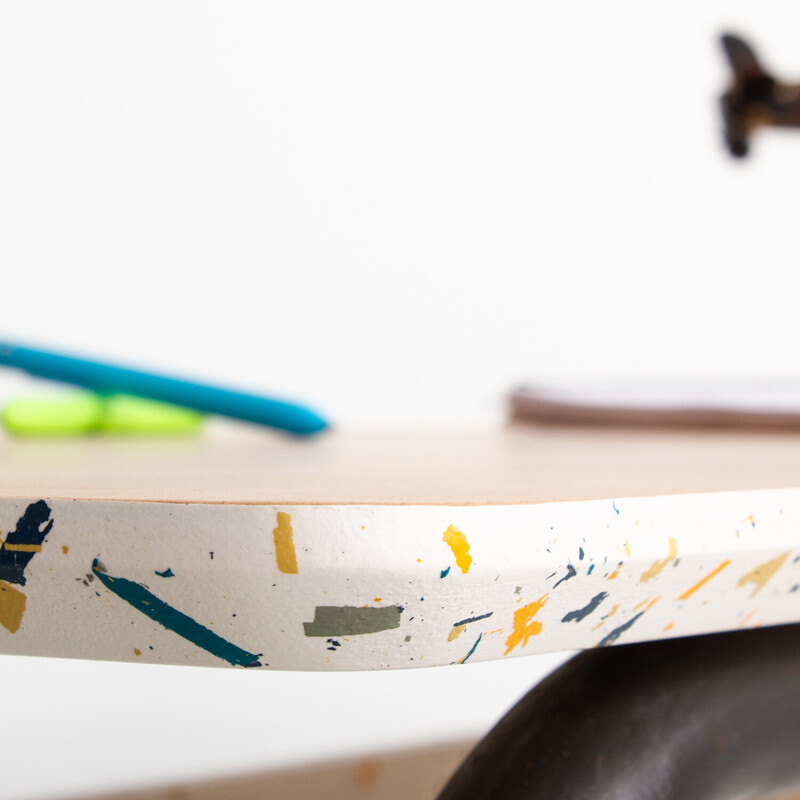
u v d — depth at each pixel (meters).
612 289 3.22
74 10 2.53
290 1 2.80
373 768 1.49
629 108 3.21
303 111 2.83
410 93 2.96
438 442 0.70
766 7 3.22
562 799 0.44
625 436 0.74
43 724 1.58
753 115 0.98
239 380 2.79
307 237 2.85
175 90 2.66
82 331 2.58
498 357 3.11
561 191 3.15
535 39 3.09
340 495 0.36
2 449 0.62
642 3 3.20
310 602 0.34
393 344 2.98
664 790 0.45
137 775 1.48
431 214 3.01
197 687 1.70
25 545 0.35
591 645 0.36
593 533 0.35
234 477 0.42
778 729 0.47
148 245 2.65
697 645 0.46
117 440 0.74
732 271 3.33
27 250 2.51
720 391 0.80
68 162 2.54
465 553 0.34
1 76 2.46
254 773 1.48
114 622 0.35
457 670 1.85
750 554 0.37
